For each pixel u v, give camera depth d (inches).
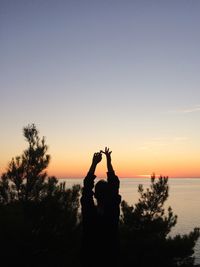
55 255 410.6
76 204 444.5
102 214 147.3
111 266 139.9
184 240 582.2
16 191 444.1
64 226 420.2
